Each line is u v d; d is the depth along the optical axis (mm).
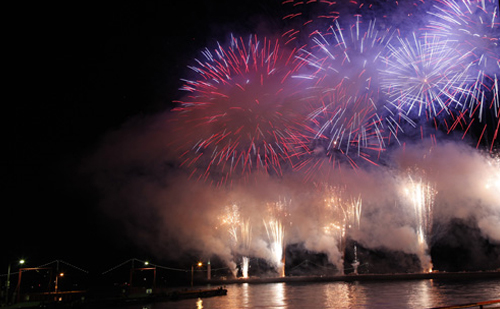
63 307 41656
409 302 37531
